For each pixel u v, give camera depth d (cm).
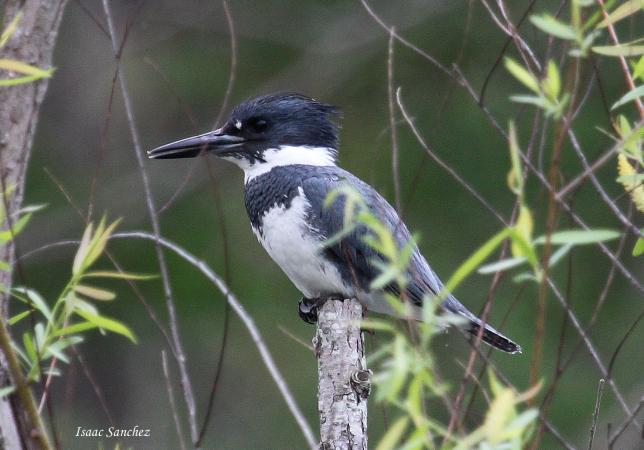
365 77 1327
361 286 730
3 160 634
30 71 460
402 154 1246
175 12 1362
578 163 1150
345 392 591
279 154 809
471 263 392
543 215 1147
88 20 1381
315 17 1357
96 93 1378
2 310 566
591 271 1195
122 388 1264
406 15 1324
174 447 1227
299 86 1335
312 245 741
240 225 1283
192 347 1248
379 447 379
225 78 1343
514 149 409
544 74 524
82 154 1362
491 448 388
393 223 742
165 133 1352
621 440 1064
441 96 1269
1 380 489
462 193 1232
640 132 447
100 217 1291
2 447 474
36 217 1288
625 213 934
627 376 1154
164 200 1315
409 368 379
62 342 476
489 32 1284
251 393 1229
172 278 1255
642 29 1052
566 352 1160
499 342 750
